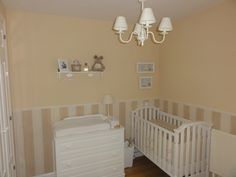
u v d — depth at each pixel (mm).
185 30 3229
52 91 3123
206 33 2842
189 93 3225
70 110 3271
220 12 2604
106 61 3477
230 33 2498
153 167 3564
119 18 1812
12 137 2732
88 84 3373
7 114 2455
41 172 3168
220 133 2574
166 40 3684
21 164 3016
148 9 1609
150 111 3836
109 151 3010
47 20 2996
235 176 2391
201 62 2963
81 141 2803
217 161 2619
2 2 2447
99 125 2963
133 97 3777
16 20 2814
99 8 2717
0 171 1987
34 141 3074
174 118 3318
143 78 3826
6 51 2547
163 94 3861
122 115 3713
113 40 3494
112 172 3070
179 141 2654
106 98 3316
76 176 2826
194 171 2764
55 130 2740
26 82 2947
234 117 2518
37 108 3045
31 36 2918
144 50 3779
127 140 3730
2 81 2215
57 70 3111
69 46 3174
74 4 2547
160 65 3902
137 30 1934
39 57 2994
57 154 2676
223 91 2645
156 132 2994
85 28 3262
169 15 3070
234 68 2479
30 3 2508
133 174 3330
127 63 3654
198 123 2707
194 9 2791
